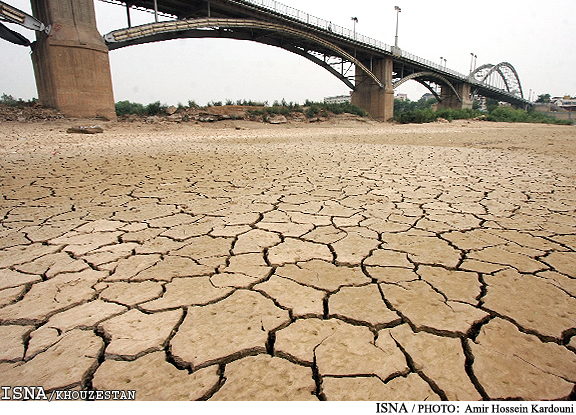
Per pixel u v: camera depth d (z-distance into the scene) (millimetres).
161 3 22234
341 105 31031
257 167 5312
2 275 1786
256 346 1250
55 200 3303
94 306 1505
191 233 2416
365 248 2141
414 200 3330
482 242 2230
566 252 2064
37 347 1244
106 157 6398
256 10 23484
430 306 1496
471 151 7934
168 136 13039
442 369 1146
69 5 16875
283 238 2322
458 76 49031
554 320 1396
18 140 9492
